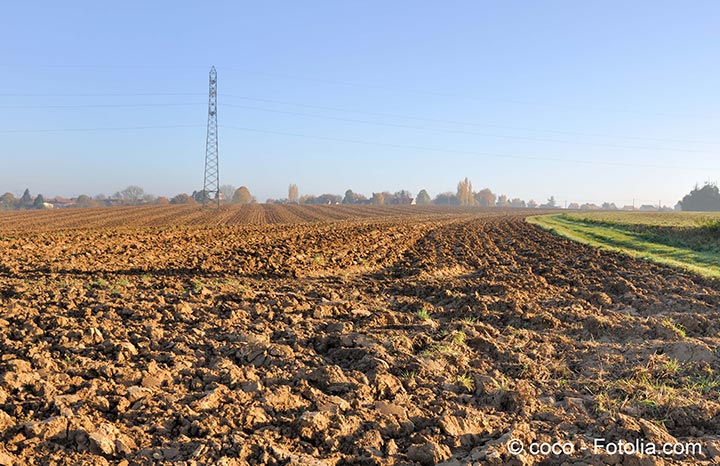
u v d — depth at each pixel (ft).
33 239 80.28
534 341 27.99
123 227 131.64
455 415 17.92
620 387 20.75
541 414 18.43
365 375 21.17
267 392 18.51
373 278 51.13
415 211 323.78
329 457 14.66
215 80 237.04
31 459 13.70
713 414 18.49
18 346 22.91
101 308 30.01
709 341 26.99
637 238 104.63
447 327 29.37
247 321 29.04
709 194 469.16
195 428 15.70
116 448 14.43
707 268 58.65
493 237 105.60
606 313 34.83
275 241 83.05
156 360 22.27
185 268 49.44
